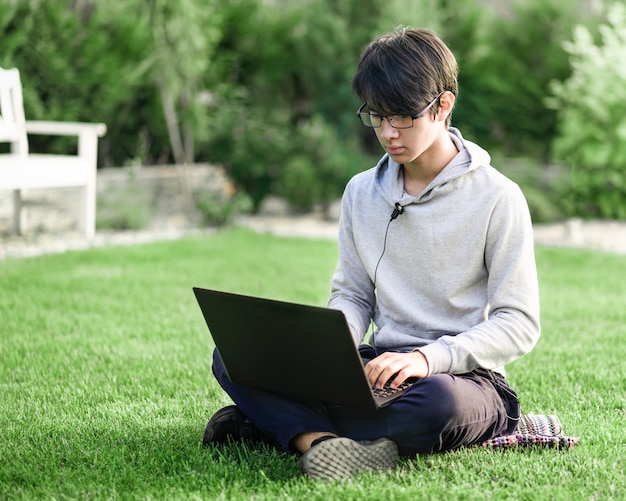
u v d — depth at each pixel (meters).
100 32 8.01
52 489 2.37
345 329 2.17
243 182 8.99
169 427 2.92
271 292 5.39
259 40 9.20
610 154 8.13
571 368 3.74
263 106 9.38
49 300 4.99
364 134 9.39
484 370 2.59
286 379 2.42
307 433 2.46
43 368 3.71
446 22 9.19
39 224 7.46
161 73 7.99
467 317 2.59
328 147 8.86
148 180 8.30
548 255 6.86
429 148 2.54
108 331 4.35
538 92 8.91
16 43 7.53
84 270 5.90
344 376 2.29
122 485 2.39
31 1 7.78
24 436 2.83
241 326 2.38
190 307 4.94
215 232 7.85
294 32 9.52
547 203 8.50
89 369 3.70
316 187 8.74
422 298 2.63
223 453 2.63
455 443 2.52
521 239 2.52
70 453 2.65
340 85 9.13
